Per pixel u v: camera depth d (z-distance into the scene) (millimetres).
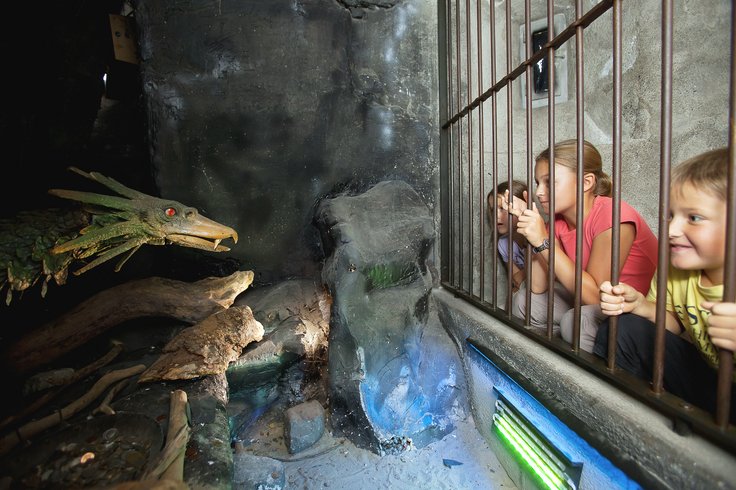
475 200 2723
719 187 1029
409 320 2334
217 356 2010
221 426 1634
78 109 2875
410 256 2496
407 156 2834
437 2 2762
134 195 1959
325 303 2604
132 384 1876
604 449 1201
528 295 1760
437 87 2840
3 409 1776
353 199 2594
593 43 2502
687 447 1003
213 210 2576
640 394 1173
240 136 2559
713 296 1142
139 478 1252
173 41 2410
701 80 2193
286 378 2436
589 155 1748
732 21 872
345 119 2742
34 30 2445
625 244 1623
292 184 2689
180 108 2457
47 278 1836
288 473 1919
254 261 2703
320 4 2594
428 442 2090
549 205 1533
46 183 2822
